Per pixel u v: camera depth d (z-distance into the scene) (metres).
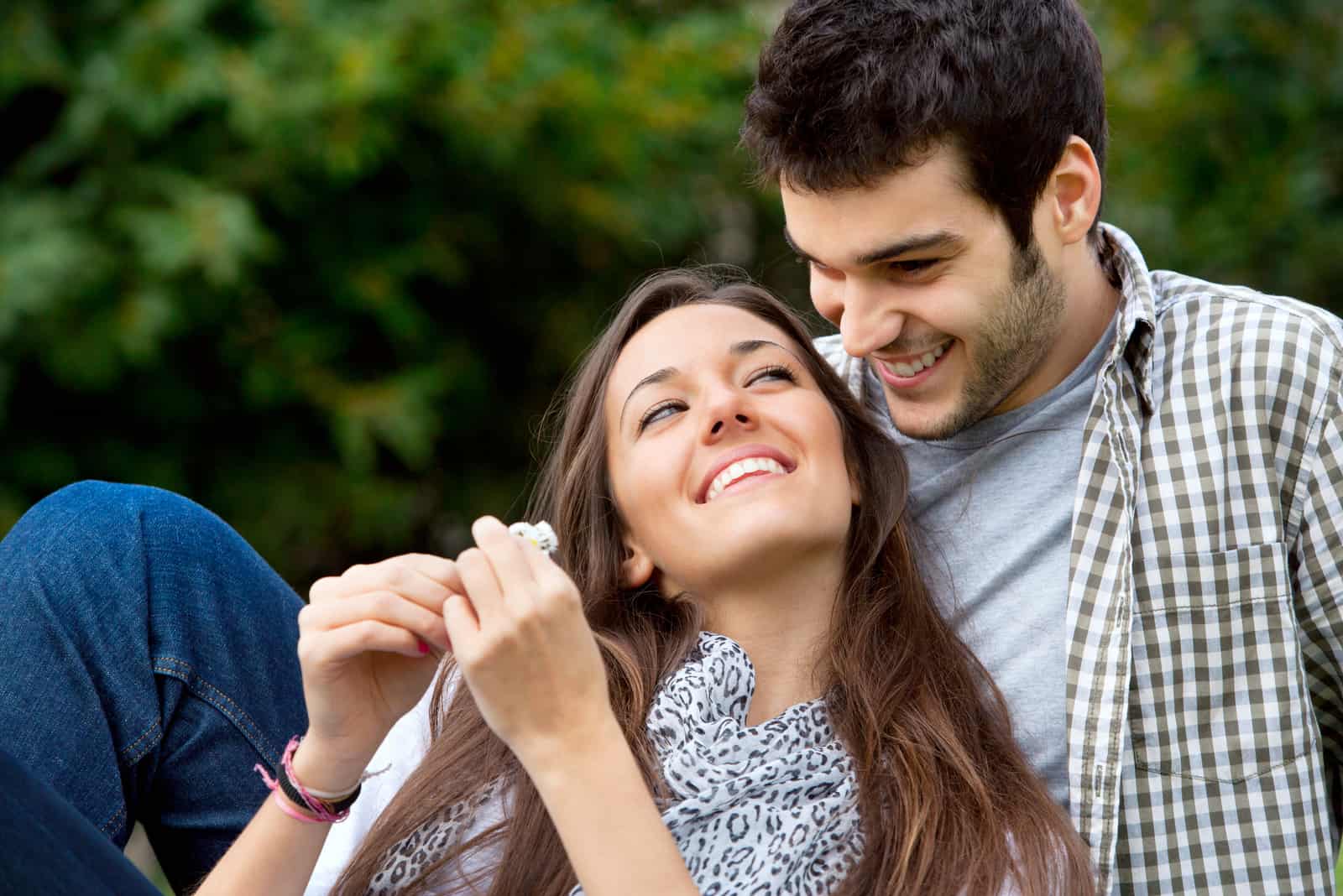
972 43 2.71
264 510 7.39
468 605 2.39
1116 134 7.91
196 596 3.17
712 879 2.68
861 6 2.77
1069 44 2.89
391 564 2.48
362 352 7.55
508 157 7.29
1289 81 7.95
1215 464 2.87
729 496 2.89
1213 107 7.93
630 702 2.96
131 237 6.69
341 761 2.55
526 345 8.12
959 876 2.64
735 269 3.48
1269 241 7.81
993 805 2.75
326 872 2.91
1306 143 7.94
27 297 6.46
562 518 3.18
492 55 7.02
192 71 6.56
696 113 7.56
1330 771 3.04
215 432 7.45
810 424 2.93
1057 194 2.92
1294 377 2.84
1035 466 3.08
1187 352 2.96
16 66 6.66
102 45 6.78
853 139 2.70
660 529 2.96
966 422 3.00
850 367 3.40
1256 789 2.80
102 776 3.03
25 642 3.00
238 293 7.00
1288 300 2.98
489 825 2.88
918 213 2.73
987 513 3.10
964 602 3.07
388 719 2.57
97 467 7.26
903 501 3.10
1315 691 2.96
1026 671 2.96
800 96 2.76
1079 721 2.82
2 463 7.12
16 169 6.86
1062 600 2.97
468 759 2.94
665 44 7.70
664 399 3.00
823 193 2.77
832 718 2.90
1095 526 2.90
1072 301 3.02
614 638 3.05
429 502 8.03
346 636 2.42
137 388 7.15
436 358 7.64
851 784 2.81
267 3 6.73
